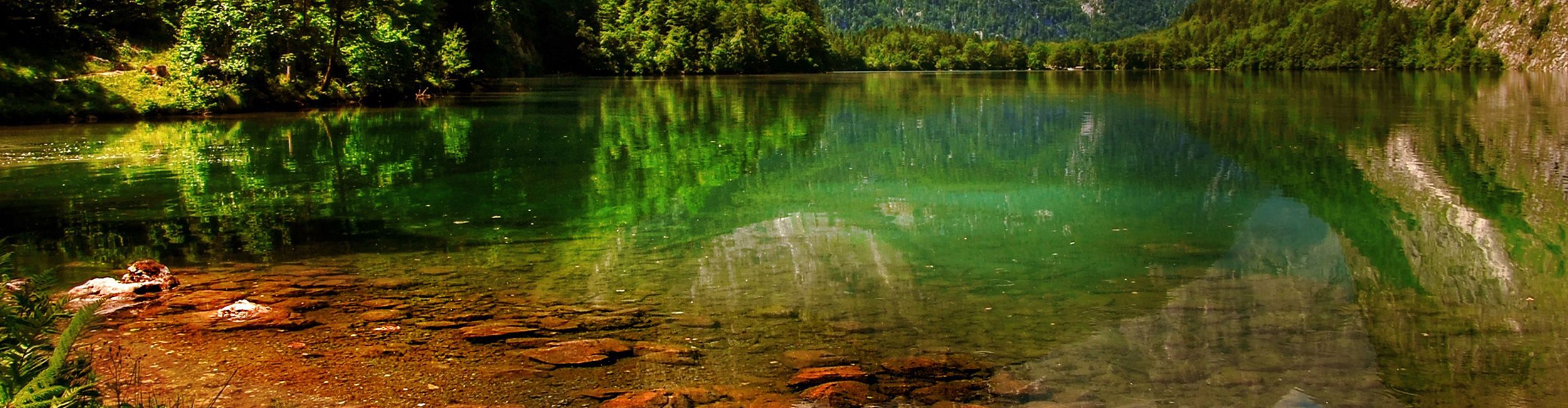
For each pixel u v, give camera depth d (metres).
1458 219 14.66
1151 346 7.91
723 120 35.25
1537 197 16.52
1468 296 9.87
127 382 6.73
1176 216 14.97
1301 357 7.75
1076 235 13.36
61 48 32.16
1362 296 9.82
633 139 27.69
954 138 28.09
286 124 30.77
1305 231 13.70
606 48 99.31
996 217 14.78
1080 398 6.76
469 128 30.44
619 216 14.83
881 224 14.15
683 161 22.20
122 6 35.03
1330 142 26.31
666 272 10.85
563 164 21.56
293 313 8.75
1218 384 7.09
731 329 8.41
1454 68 162.00
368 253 11.89
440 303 9.25
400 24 46.94
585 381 6.92
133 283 9.54
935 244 12.64
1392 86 68.31
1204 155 23.50
